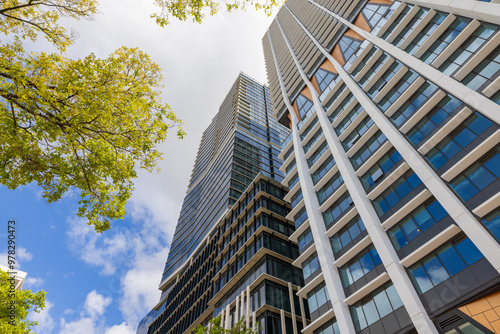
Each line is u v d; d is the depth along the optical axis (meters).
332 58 51.31
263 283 34.00
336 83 44.53
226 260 46.38
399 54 32.38
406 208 22.72
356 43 46.31
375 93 34.41
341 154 33.62
